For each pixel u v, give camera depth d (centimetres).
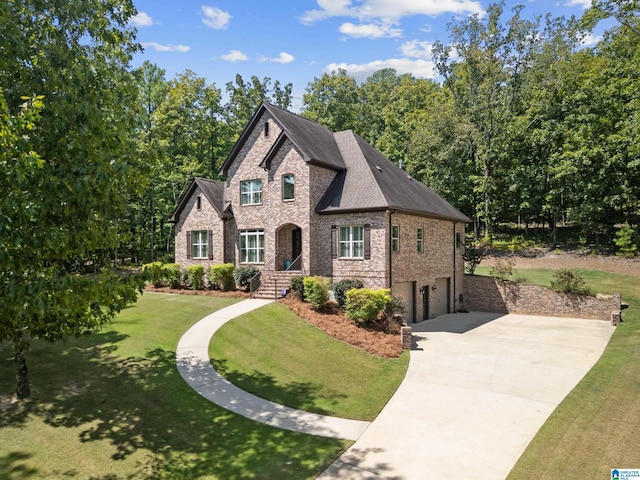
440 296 2925
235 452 866
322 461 845
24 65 827
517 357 1723
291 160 2461
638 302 2700
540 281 3200
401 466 836
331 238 2361
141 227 4553
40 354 1312
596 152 3616
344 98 5616
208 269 2744
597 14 2444
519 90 4459
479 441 955
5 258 698
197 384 1199
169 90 4538
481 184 4350
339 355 1557
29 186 718
